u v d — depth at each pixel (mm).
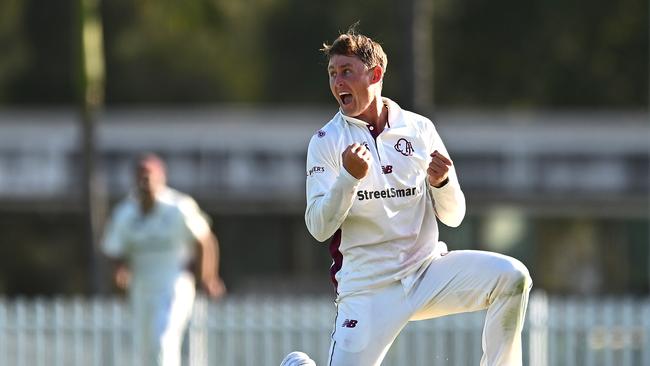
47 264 106000
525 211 80062
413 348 47094
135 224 41594
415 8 57625
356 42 21188
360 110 21250
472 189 78438
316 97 119938
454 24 115688
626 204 78125
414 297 21484
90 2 61750
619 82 114938
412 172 21375
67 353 48188
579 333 46188
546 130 82438
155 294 41594
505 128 83438
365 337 21469
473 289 21328
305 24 118125
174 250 41781
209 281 42562
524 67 115250
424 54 57844
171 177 79125
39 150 78625
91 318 48188
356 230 21469
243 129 82938
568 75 114750
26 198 77938
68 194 77875
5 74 118562
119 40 114688
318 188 21297
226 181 79062
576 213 80688
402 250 21484
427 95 58094
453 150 79000
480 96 117188
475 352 46656
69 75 118500
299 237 87500
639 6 112375
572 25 113688
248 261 87562
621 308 48562
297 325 48125
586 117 105000
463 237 85062
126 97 118438
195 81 119312
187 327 48250
